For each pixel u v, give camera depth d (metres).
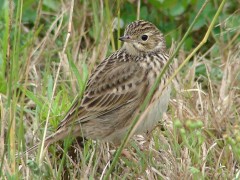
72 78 13.18
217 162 11.42
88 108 11.66
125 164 11.84
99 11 15.29
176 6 15.55
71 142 11.77
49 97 12.50
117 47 14.65
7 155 11.37
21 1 11.88
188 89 13.28
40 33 15.13
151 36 12.05
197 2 15.62
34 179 10.98
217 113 12.75
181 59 14.39
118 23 14.02
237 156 11.26
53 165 11.52
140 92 11.75
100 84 11.85
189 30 9.85
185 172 11.04
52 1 15.43
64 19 14.89
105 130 11.80
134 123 10.24
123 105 11.78
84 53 14.24
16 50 12.07
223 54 14.56
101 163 11.81
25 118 12.59
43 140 11.29
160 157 11.77
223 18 15.39
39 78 13.38
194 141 11.48
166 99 11.62
